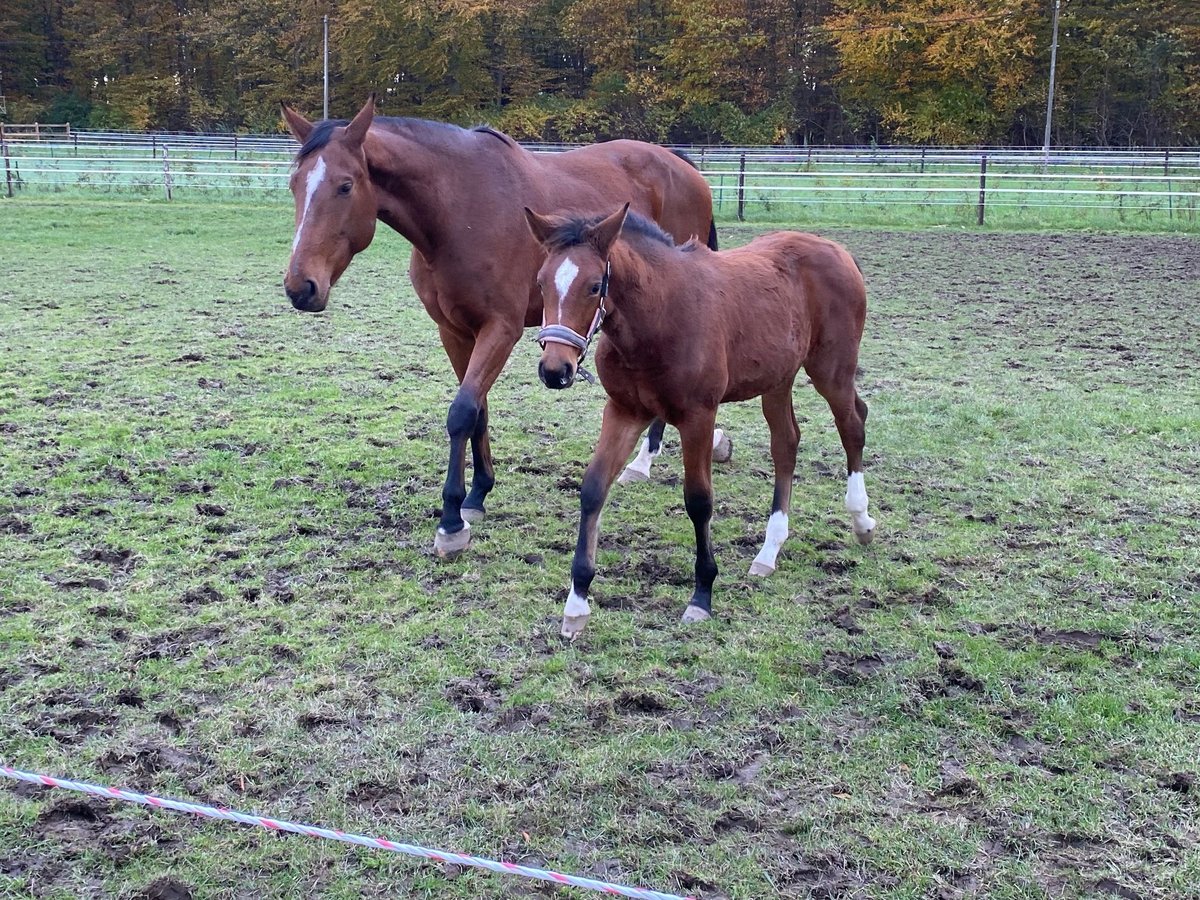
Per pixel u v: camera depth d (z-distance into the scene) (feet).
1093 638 13.92
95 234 56.70
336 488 19.43
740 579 15.85
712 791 10.43
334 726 11.51
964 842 9.73
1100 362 30.58
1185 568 16.11
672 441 23.57
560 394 27.32
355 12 145.69
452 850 9.52
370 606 14.64
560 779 10.57
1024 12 130.62
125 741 11.07
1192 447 22.38
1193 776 10.68
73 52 166.30
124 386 26.03
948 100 133.28
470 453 21.84
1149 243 58.95
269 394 25.94
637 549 17.02
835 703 12.21
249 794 10.27
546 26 155.74
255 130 153.69
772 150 98.22
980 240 60.85
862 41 133.80
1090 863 9.49
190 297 39.47
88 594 14.58
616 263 12.82
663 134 143.74
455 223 16.63
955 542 17.34
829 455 22.38
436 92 151.64
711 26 141.59
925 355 31.71
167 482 19.27
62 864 9.18
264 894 8.95
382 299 40.91
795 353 15.78
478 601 14.90
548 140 146.10
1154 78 132.16
